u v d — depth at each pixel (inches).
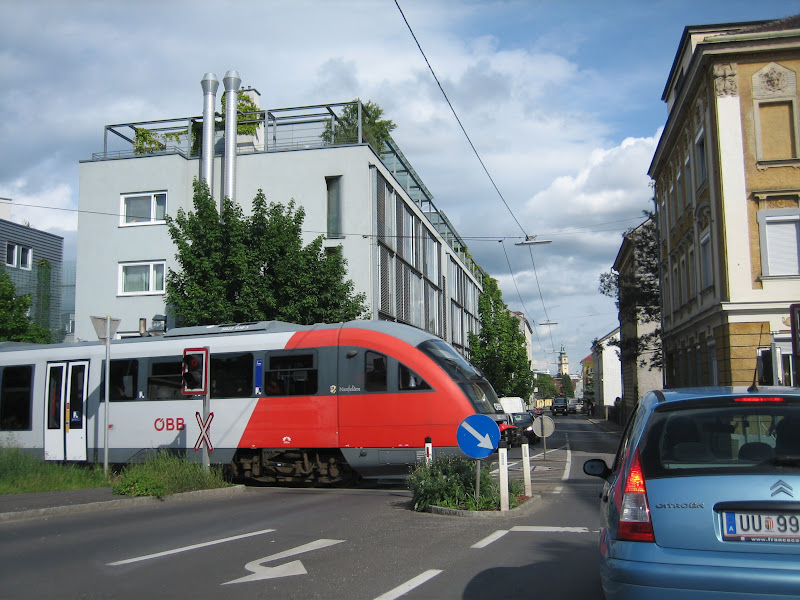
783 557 148.3
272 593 244.1
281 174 1184.8
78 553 318.0
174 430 690.8
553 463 901.2
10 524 404.8
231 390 666.8
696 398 181.2
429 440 555.2
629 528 159.6
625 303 1589.6
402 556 304.3
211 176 1182.3
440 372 598.5
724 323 911.7
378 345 617.0
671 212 1302.9
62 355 768.3
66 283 1744.6
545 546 325.1
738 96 922.7
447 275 1899.6
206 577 269.3
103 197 1232.2
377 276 1175.6
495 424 428.5
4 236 1549.0
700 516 154.5
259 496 556.7
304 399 633.0
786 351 877.8
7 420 786.8
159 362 711.1
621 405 2284.7
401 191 1389.0
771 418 170.4
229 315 912.9
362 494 569.6
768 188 903.1
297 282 928.9
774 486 153.2
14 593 247.9
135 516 435.2
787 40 906.1
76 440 742.5
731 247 904.9
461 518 413.4
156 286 1203.9
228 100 1176.2
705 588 148.9
